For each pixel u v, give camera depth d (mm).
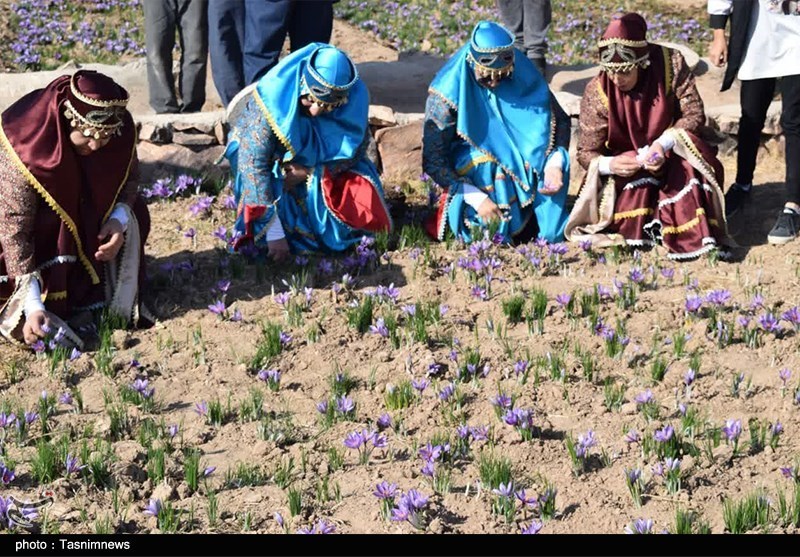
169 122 8219
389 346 6016
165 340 6102
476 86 7172
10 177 5836
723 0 7496
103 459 4875
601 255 7070
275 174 6953
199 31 8875
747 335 5922
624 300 6344
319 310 6395
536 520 4547
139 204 6395
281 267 6910
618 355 5844
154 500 4520
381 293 6410
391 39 12359
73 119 5805
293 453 5039
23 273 5934
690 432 5062
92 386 5605
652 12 13586
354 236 7148
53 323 5965
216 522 4551
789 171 7199
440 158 7199
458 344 5973
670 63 7012
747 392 5469
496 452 5012
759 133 7547
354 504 4672
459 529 4496
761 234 7414
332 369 5785
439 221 7281
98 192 6062
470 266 6723
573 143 8570
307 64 6715
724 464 4902
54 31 11953
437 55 11508
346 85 6695
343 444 5113
